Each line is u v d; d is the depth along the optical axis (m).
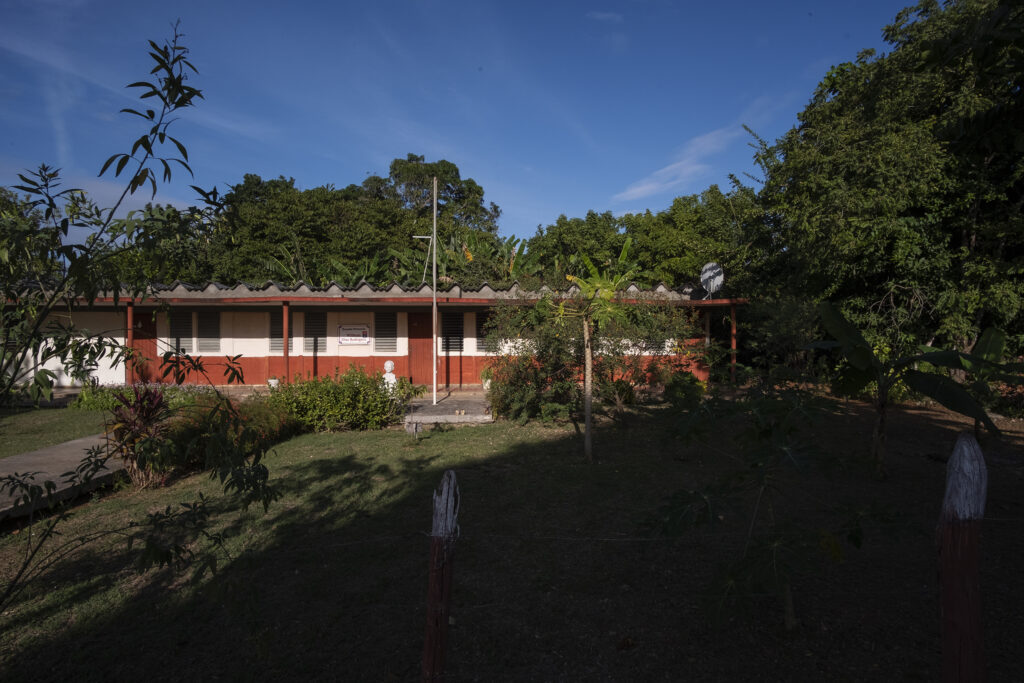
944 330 12.14
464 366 16.17
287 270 20.19
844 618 3.44
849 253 12.32
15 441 8.84
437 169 33.06
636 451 8.04
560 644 3.23
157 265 2.26
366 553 4.50
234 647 3.25
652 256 21.23
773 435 2.79
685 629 3.35
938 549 1.81
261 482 2.32
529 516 5.32
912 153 11.75
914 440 8.66
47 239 2.07
